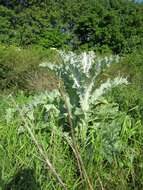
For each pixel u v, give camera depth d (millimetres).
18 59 11492
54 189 4258
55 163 4555
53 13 32531
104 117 5168
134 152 4938
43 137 4844
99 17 32750
